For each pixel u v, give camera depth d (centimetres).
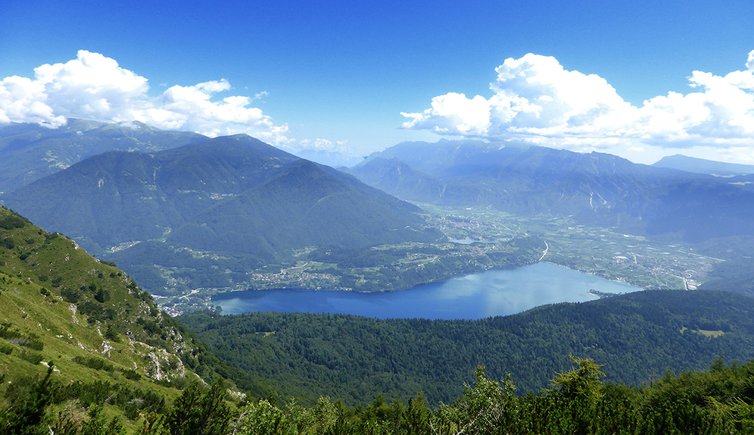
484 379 5253
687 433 3850
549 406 4169
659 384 10031
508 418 4028
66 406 3500
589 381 6388
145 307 16575
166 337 16025
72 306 12294
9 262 14688
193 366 15738
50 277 15150
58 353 6756
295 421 4122
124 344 11894
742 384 7531
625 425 3916
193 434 2997
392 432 4472
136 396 5181
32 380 4028
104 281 16238
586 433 3931
